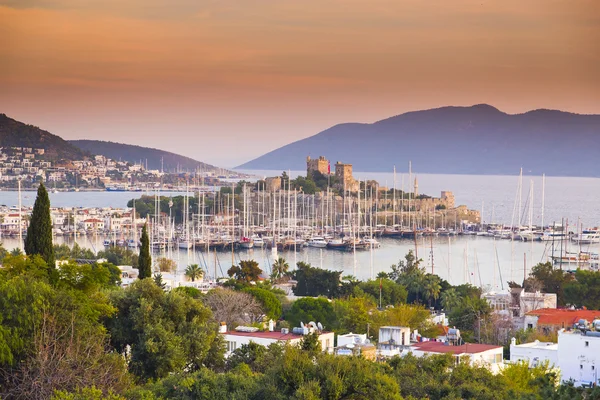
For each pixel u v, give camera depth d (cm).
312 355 19650
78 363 18862
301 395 17675
